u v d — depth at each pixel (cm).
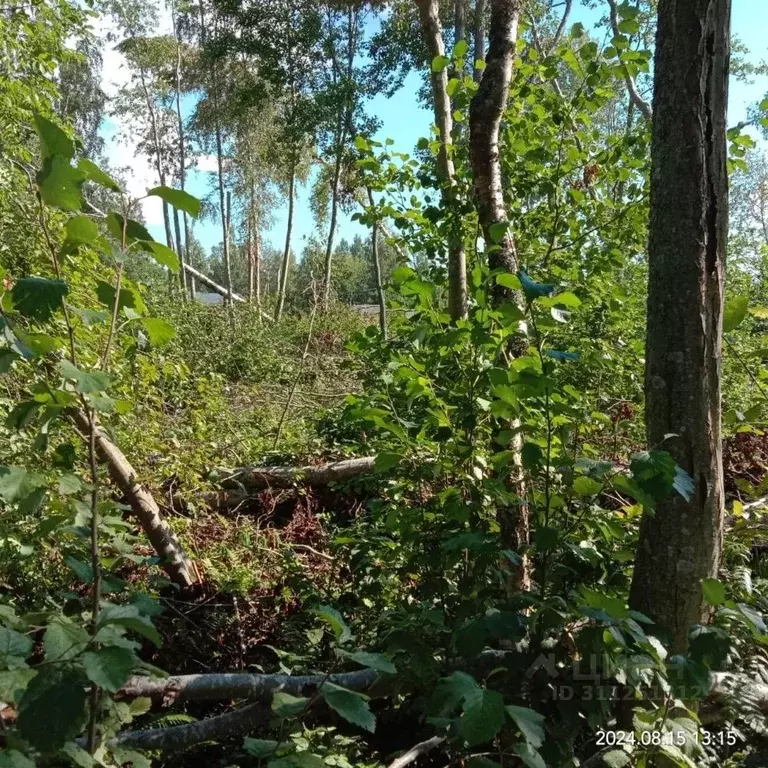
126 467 435
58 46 570
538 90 478
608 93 461
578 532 269
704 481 236
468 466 282
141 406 493
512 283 223
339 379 1098
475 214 489
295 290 2362
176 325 1327
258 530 534
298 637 396
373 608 360
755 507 366
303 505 612
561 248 492
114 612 149
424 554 282
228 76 2344
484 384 271
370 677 283
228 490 615
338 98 1467
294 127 1570
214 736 260
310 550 486
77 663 142
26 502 162
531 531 284
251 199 2847
